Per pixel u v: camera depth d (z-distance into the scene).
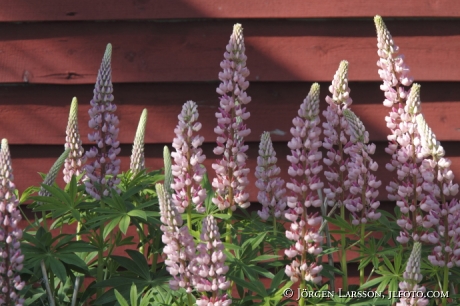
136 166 4.10
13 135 4.55
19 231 3.63
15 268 3.63
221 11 4.50
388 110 4.53
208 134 4.54
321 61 4.52
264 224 3.96
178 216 3.58
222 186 3.86
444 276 3.76
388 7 4.50
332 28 4.52
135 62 4.54
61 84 4.55
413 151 3.82
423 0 4.50
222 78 3.87
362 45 4.52
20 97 4.55
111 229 3.74
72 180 3.82
